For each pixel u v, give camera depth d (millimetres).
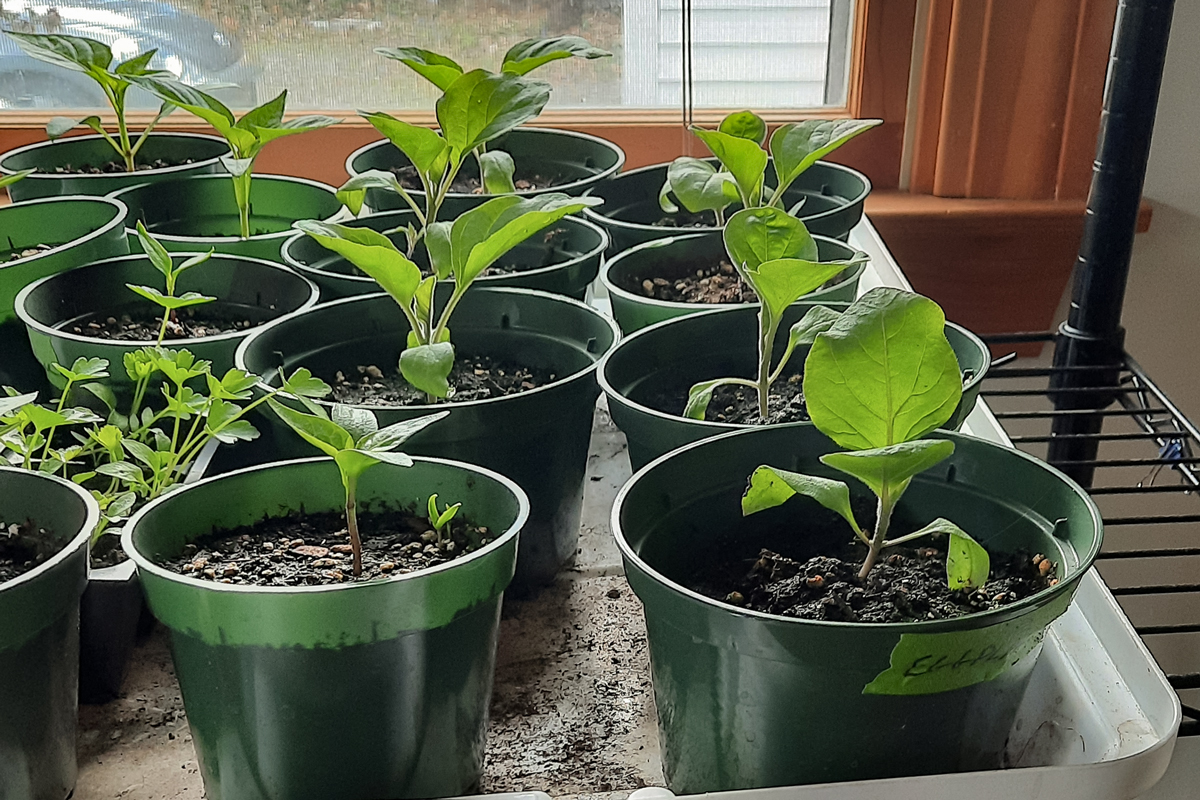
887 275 1162
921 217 1370
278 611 549
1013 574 639
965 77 1358
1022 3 1310
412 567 661
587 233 1117
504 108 958
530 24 1444
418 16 1433
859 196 1156
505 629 858
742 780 582
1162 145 1321
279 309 1035
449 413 764
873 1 1352
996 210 1376
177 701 781
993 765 600
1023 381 1506
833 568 651
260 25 1430
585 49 1063
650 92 1489
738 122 985
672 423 743
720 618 530
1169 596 1414
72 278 1016
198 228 1251
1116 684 682
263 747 593
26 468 743
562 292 1026
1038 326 1473
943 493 690
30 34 1167
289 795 605
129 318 1042
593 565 940
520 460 818
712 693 570
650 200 1257
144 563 581
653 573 559
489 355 975
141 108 1519
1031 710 706
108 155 1380
